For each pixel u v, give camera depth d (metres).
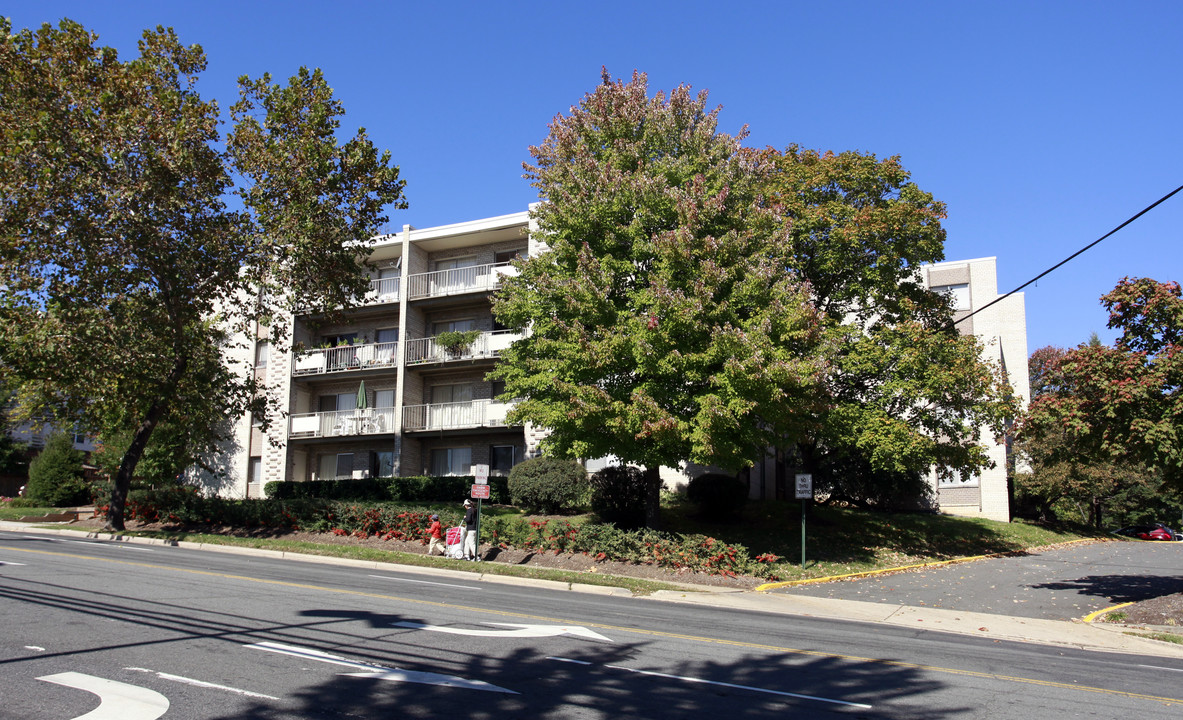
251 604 11.24
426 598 12.95
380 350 33.75
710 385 19.23
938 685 8.20
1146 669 9.90
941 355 23.25
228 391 24.88
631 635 10.38
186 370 24.12
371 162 22.52
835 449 27.58
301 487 32.22
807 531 25.12
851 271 25.05
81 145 19.17
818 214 24.08
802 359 19.66
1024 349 34.53
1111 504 54.09
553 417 19.17
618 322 19.61
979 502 32.62
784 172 25.94
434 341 32.59
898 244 24.17
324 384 35.34
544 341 19.97
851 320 33.00
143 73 20.34
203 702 6.28
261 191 21.81
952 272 35.38
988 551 25.86
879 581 19.50
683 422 18.28
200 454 34.78
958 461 23.41
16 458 43.91
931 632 12.83
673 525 24.70
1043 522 35.19
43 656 7.57
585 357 18.52
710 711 6.82
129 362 21.48
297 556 19.69
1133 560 24.48
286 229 21.27
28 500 33.78
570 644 9.50
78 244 20.28
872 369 23.50
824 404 20.67
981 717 6.95
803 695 7.55
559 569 18.88
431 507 25.41
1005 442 33.22
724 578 18.31
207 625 9.46
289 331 34.72
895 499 31.39
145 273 21.39
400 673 7.55
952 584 19.03
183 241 21.41
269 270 22.64
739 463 19.67
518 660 8.44
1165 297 14.29
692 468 29.38
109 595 11.38
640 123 21.95
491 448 32.16
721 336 18.14
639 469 27.14
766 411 18.78
